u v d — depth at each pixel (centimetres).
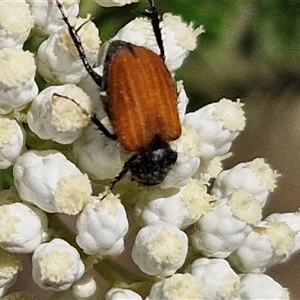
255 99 11
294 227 8
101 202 7
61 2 7
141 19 7
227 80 10
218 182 8
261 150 11
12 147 7
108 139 7
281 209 11
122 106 7
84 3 8
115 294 7
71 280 7
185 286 7
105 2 8
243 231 7
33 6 7
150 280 7
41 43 7
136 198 7
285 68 10
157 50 7
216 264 7
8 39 7
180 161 7
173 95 7
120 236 7
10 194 7
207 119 7
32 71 7
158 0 9
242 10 10
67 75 7
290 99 11
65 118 7
